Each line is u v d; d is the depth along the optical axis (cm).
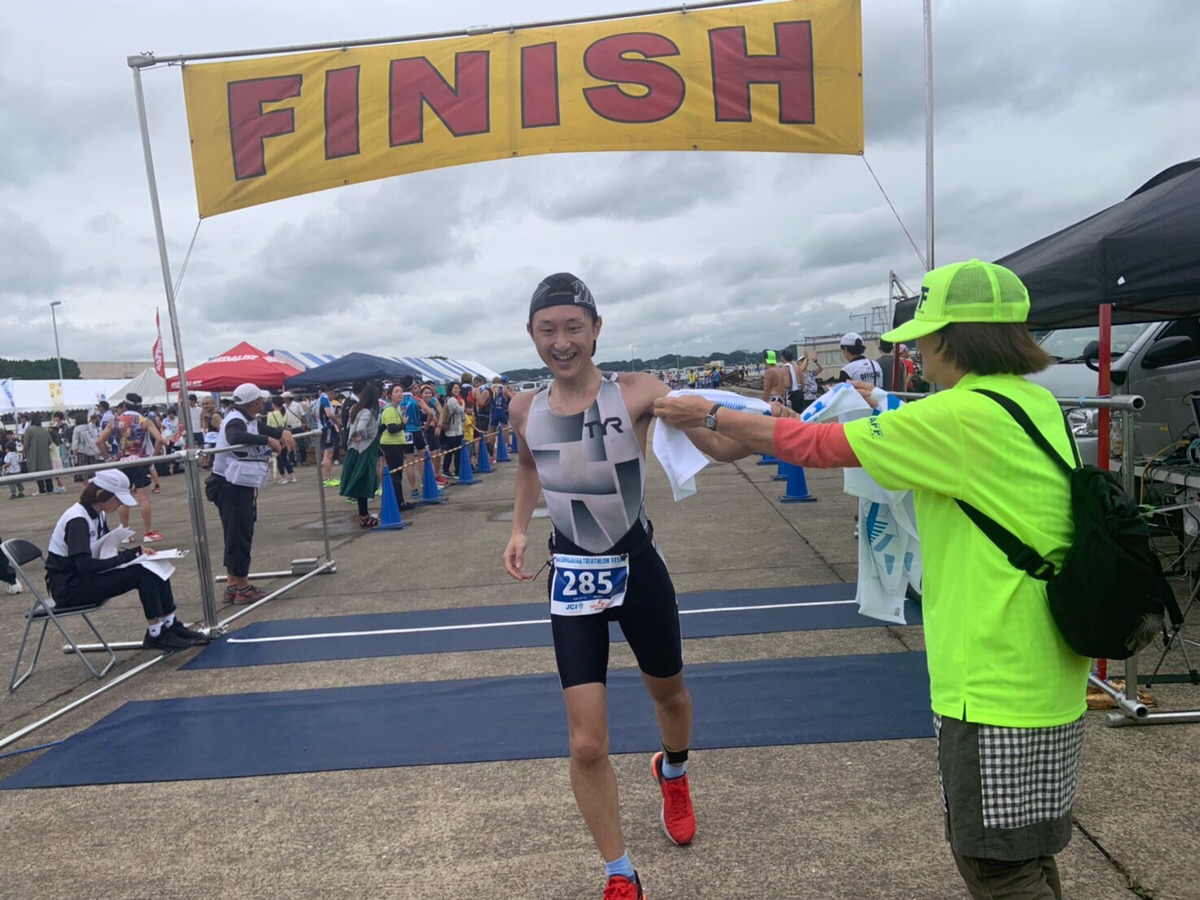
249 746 368
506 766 334
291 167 575
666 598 243
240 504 623
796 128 556
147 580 506
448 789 318
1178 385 619
